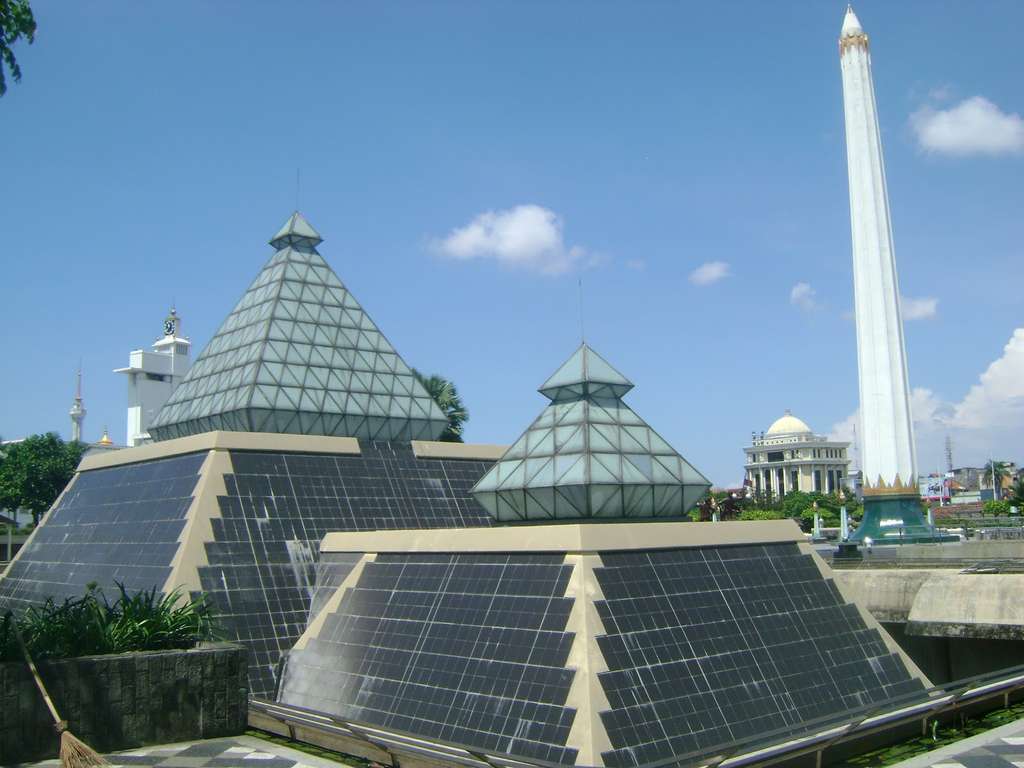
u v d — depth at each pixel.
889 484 68.81
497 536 29.75
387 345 50.94
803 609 31.25
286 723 26.55
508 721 24.00
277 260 51.84
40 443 91.38
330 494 41.41
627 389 34.72
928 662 43.28
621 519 32.28
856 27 73.56
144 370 125.88
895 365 70.00
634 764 22.22
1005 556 52.47
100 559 40.25
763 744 21.58
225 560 36.22
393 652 29.22
